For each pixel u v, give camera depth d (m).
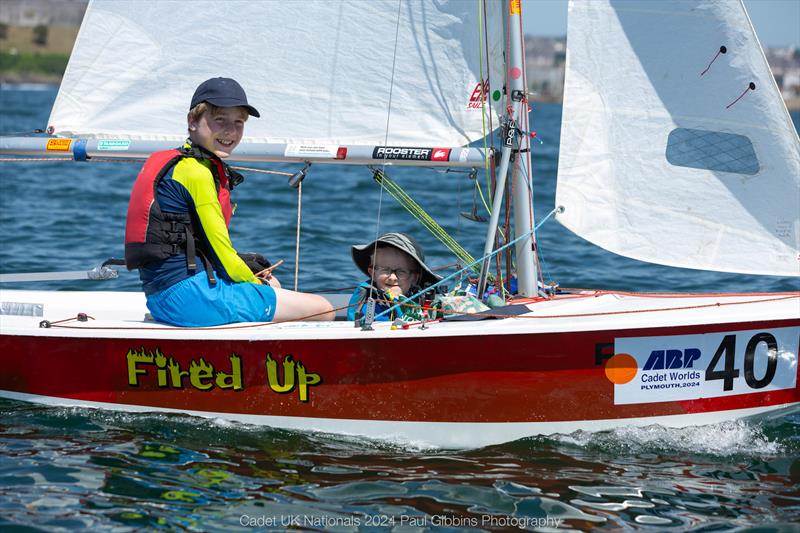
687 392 13.91
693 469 13.04
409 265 15.12
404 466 12.93
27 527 10.95
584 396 13.67
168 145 15.53
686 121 14.59
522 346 13.38
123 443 13.40
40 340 14.46
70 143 15.71
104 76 15.68
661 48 14.54
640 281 24.81
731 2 14.20
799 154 14.29
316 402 13.80
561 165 14.82
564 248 29.33
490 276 16.31
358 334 13.41
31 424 14.02
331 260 25.95
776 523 11.52
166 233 13.90
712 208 14.67
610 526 11.38
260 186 43.47
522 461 13.18
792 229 14.48
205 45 15.59
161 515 11.32
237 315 14.12
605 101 14.69
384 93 15.27
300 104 15.57
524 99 14.62
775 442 14.05
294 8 15.30
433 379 13.52
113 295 17.62
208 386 14.02
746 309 14.18
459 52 14.77
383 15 15.05
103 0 15.47
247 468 12.70
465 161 14.72
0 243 27.88
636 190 14.80
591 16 14.59
